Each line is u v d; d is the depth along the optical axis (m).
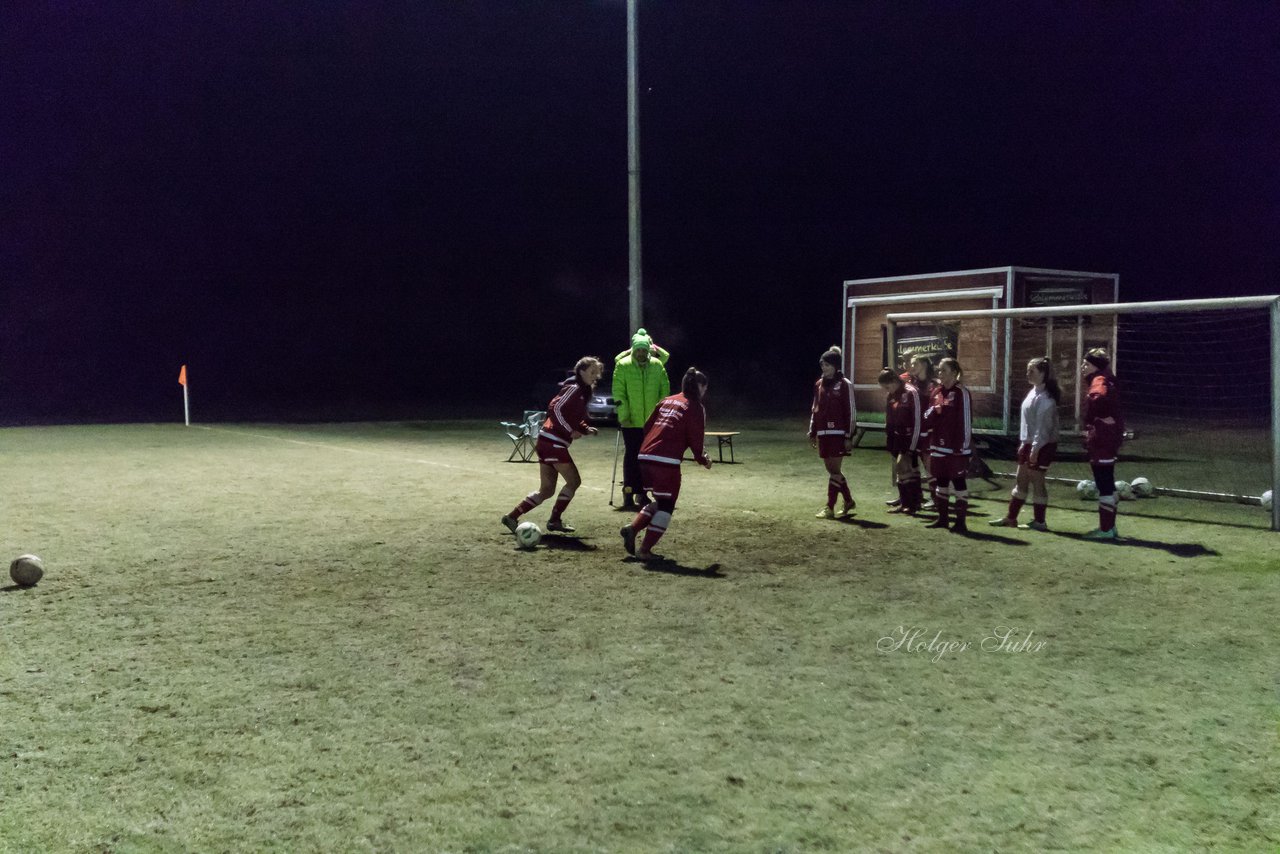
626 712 4.47
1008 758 3.97
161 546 8.38
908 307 17.66
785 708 4.53
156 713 4.44
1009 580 7.16
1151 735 4.22
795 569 7.53
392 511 10.37
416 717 4.40
